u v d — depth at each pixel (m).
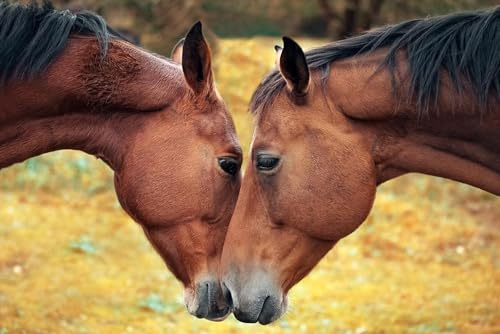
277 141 6.36
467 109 6.29
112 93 6.91
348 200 6.37
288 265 6.50
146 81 6.96
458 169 6.51
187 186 6.89
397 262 14.48
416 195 18.17
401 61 6.39
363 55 6.50
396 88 6.32
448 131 6.42
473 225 16.41
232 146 6.94
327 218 6.38
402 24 6.54
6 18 6.73
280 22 23.73
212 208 6.93
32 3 6.91
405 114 6.37
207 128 6.91
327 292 12.84
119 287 12.30
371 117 6.39
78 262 13.10
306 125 6.35
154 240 7.10
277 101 6.41
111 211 15.94
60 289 11.88
